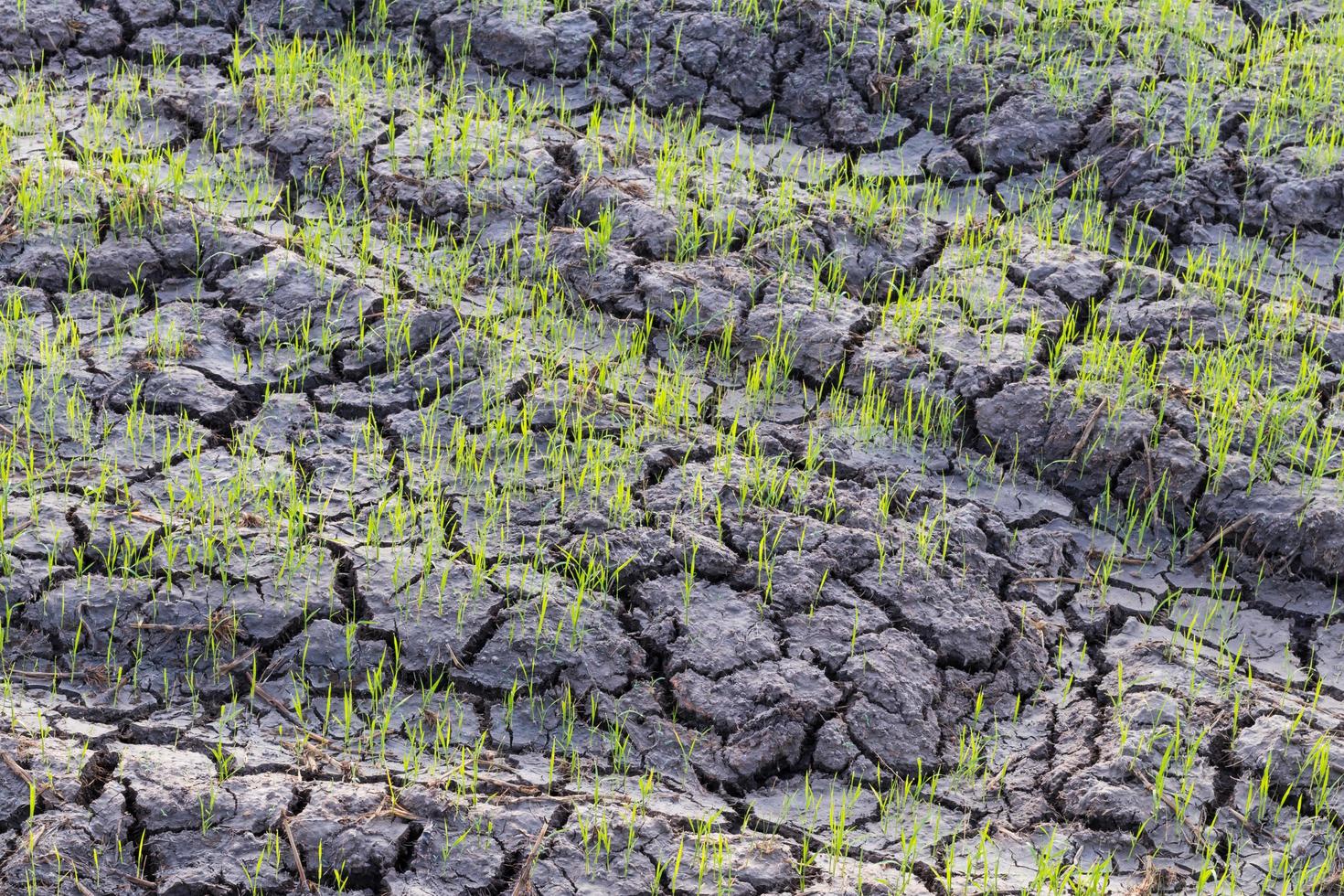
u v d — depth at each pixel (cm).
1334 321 1764
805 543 1415
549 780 1199
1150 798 1214
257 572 1318
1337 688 1368
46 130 1933
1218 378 1634
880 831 1202
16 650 1246
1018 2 2270
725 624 1334
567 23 2177
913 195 1981
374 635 1288
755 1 2177
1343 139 2042
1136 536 1527
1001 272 1803
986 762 1273
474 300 1719
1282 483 1524
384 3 2202
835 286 1783
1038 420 1584
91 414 1490
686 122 2088
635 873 1118
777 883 1123
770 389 1623
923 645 1340
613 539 1396
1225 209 1964
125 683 1238
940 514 1481
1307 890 1157
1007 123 2052
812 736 1258
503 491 1450
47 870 1059
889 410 1628
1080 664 1373
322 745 1210
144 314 1655
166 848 1092
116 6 2164
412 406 1570
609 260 1767
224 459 1456
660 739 1250
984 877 1144
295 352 1612
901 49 2144
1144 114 2066
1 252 1681
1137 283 1797
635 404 1584
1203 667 1352
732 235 1834
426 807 1141
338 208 1858
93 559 1316
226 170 1900
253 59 2122
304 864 1098
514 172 1908
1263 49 2219
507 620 1306
